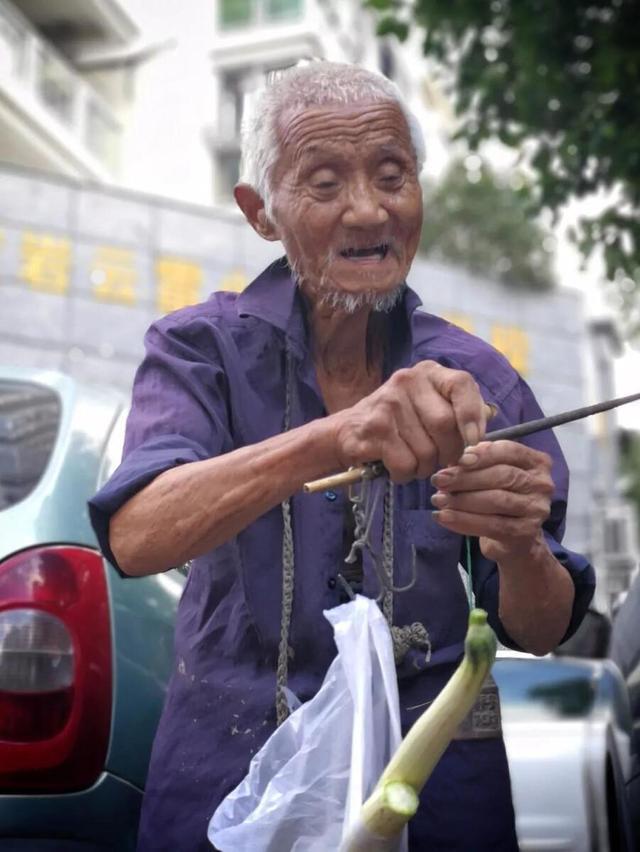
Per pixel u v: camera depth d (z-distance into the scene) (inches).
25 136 598.5
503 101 203.0
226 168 687.7
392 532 64.0
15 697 76.5
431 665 64.3
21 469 87.0
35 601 78.4
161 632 84.4
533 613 64.4
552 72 192.4
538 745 111.4
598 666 127.2
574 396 561.3
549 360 558.6
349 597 63.7
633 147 184.4
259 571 63.9
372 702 57.2
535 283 560.7
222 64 697.6
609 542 385.4
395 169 65.4
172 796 64.1
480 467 56.6
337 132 64.3
